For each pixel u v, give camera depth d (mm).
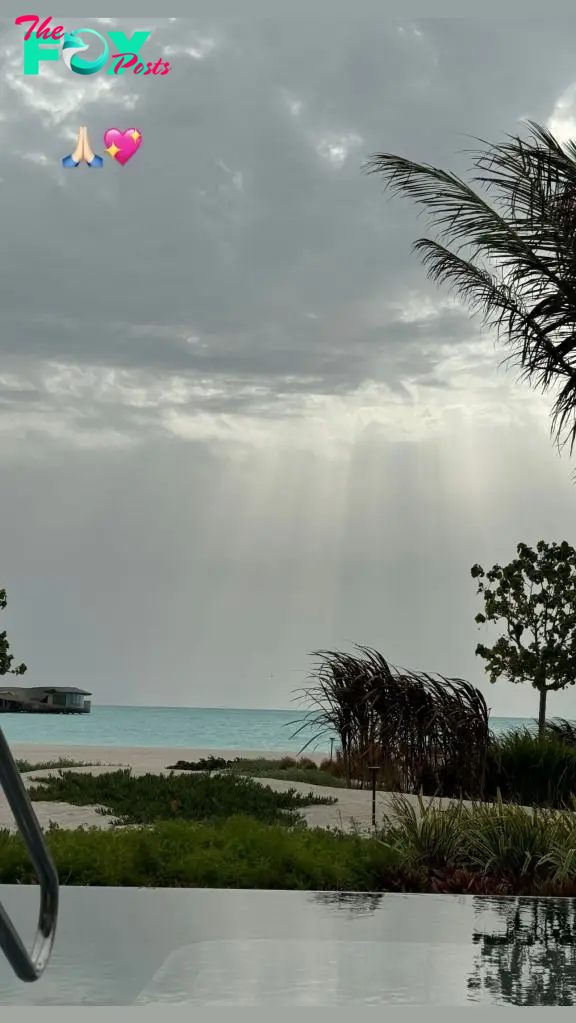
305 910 6062
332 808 12383
